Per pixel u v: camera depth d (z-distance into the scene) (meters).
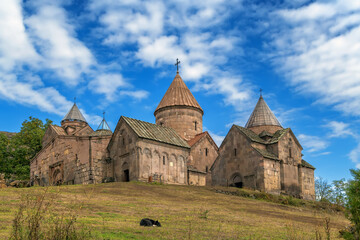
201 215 20.48
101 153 41.75
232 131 44.72
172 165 42.19
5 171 52.62
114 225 15.58
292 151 44.03
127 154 40.50
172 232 15.00
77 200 22.38
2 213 16.41
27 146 57.06
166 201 25.88
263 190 39.28
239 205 27.81
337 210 34.50
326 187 53.78
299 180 43.72
